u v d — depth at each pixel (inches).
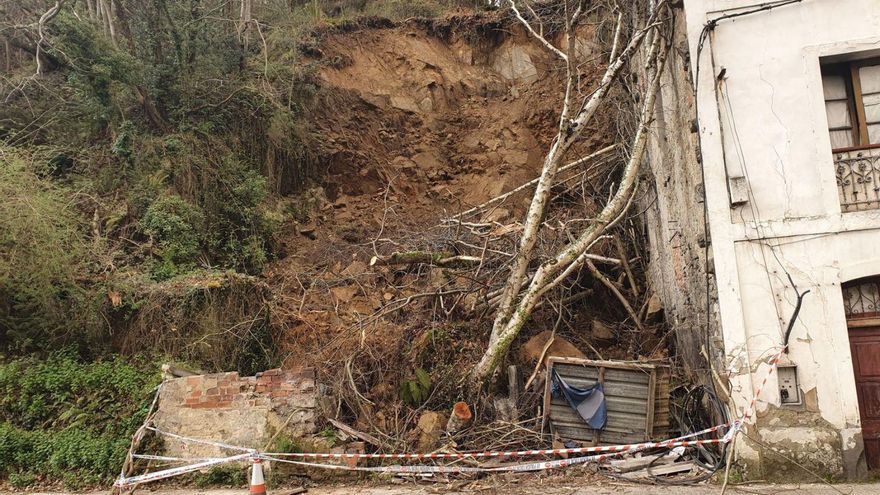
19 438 362.9
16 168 439.8
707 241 342.6
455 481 325.7
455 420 363.9
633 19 533.3
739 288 330.3
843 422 315.3
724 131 343.3
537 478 327.0
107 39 569.6
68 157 554.9
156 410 369.7
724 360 327.9
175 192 550.0
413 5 871.7
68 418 377.4
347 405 382.6
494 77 791.7
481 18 818.8
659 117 472.4
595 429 361.7
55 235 424.8
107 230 501.4
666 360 414.0
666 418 362.6
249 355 442.6
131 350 427.2
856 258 324.2
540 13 786.2
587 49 728.3
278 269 566.6
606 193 579.5
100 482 347.3
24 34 620.4
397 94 749.3
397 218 639.8
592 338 462.3
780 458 315.3
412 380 392.5
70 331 424.8
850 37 338.3
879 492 289.1
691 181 371.6
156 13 600.4
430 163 717.3
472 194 687.1
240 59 649.0
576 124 412.5
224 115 621.6
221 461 298.8
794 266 328.8
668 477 323.6
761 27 346.6
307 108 685.3
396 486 327.6
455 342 432.1
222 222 562.6
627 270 506.9
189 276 475.5
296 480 338.0
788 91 341.4
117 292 436.5
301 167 655.8
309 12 816.3
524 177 679.7
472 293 471.5
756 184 336.8
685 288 407.5
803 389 319.6
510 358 423.8
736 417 319.6
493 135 727.7
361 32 786.8
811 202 331.9
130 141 558.6
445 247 527.5
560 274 459.8
